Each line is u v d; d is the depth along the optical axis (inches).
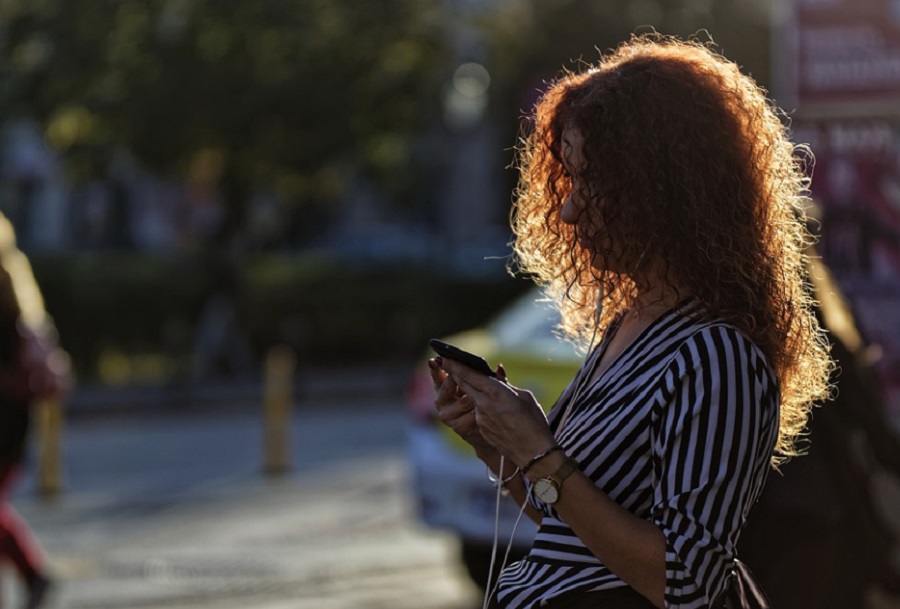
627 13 944.9
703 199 106.7
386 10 901.2
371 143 944.9
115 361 877.2
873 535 196.1
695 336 105.5
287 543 406.6
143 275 879.7
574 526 105.3
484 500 314.5
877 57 273.3
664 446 103.1
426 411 335.3
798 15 280.2
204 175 884.0
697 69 110.1
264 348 951.6
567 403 119.3
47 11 832.9
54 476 500.7
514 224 125.3
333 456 596.1
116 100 826.8
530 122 123.7
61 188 1258.0
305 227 1400.1
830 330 187.9
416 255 1547.7
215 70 826.8
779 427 110.2
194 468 566.3
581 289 121.1
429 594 343.0
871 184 273.3
